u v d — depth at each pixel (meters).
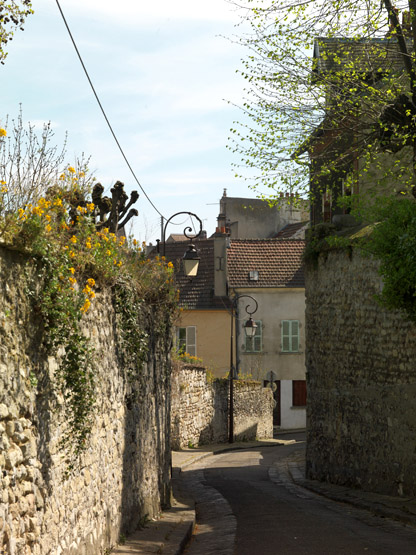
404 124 14.29
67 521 6.82
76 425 6.98
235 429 33.69
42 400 6.13
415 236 11.90
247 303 39.56
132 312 9.98
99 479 8.34
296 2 14.05
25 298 5.78
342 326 17.48
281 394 40.12
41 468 6.05
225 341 39.25
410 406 14.14
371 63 15.19
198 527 12.45
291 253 41.31
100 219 10.45
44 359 6.20
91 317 8.05
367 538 10.11
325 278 18.50
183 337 39.12
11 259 5.54
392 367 14.96
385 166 17.34
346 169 18.28
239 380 35.09
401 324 14.55
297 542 9.99
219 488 18.22
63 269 6.49
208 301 39.38
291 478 20.53
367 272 16.12
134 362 10.55
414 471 13.97
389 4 13.85
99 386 8.38
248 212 49.62
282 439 36.69
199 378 30.41
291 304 39.94
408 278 11.98
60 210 7.27
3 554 5.02
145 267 11.82
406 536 10.34
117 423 9.49
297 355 39.97
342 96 14.89
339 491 16.31
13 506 5.32
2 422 5.22
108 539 8.68
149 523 11.37
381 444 15.44
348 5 13.88
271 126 15.16
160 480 13.15
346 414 17.28
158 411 13.04
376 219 13.32
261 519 12.61
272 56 14.75
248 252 41.12
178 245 42.06
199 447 29.97
